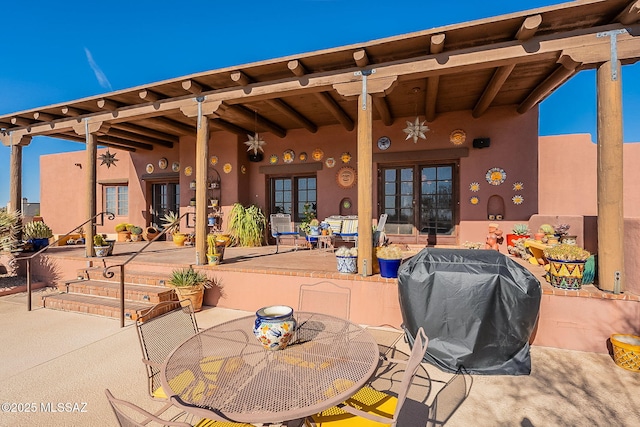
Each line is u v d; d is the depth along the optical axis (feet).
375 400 6.38
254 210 26.66
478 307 9.53
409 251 21.67
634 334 10.35
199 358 6.23
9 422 7.49
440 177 23.44
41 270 20.57
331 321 8.22
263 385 5.25
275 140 27.35
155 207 32.68
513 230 20.26
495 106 21.44
